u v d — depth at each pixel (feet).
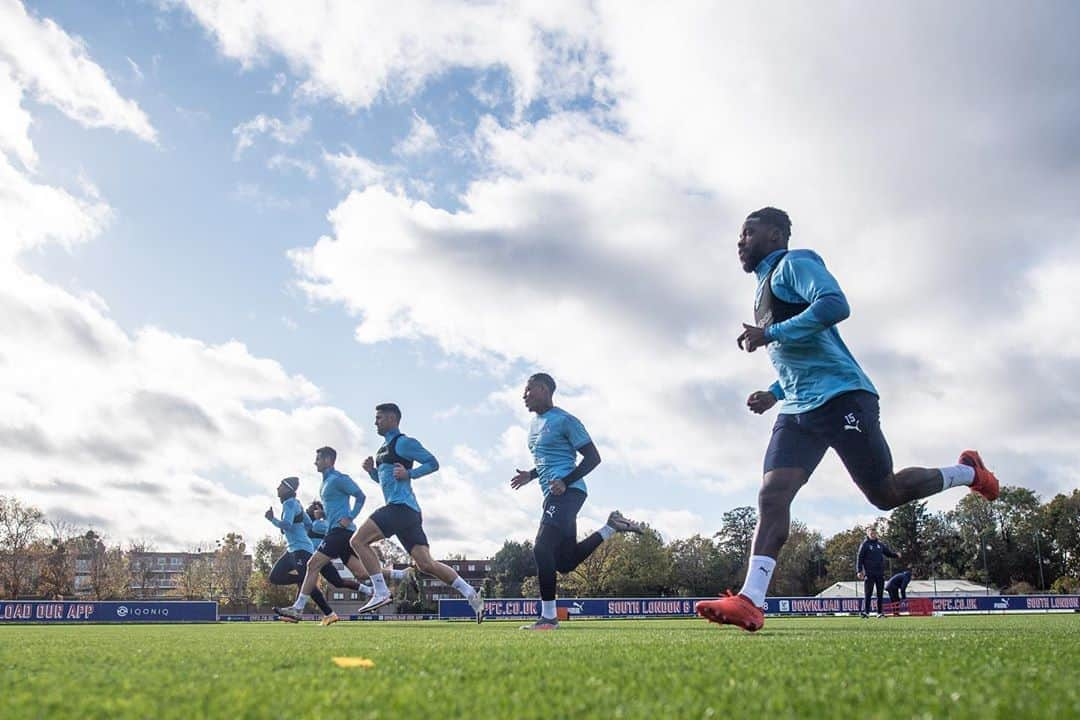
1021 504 300.61
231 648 12.69
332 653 10.93
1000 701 5.46
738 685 6.59
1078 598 91.25
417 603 222.69
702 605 16.14
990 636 14.15
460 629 25.96
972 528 305.32
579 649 11.18
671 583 270.05
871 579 51.67
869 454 16.42
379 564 36.73
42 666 8.93
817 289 16.21
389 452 35.12
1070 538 289.33
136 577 287.07
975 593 228.43
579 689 6.49
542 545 25.44
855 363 16.80
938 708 5.24
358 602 262.47
